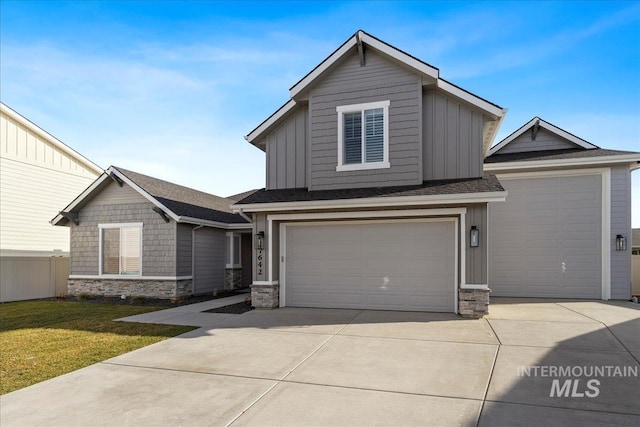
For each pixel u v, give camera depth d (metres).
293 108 11.86
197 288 15.05
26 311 11.87
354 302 10.74
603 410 4.29
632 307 10.43
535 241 12.53
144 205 14.61
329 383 5.14
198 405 4.50
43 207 18.78
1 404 4.57
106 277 14.93
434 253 10.15
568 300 11.77
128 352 6.69
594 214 12.12
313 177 11.45
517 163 12.30
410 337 7.42
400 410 4.32
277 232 11.36
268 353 6.51
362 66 11.20
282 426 3.99
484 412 4.26
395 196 9.63
